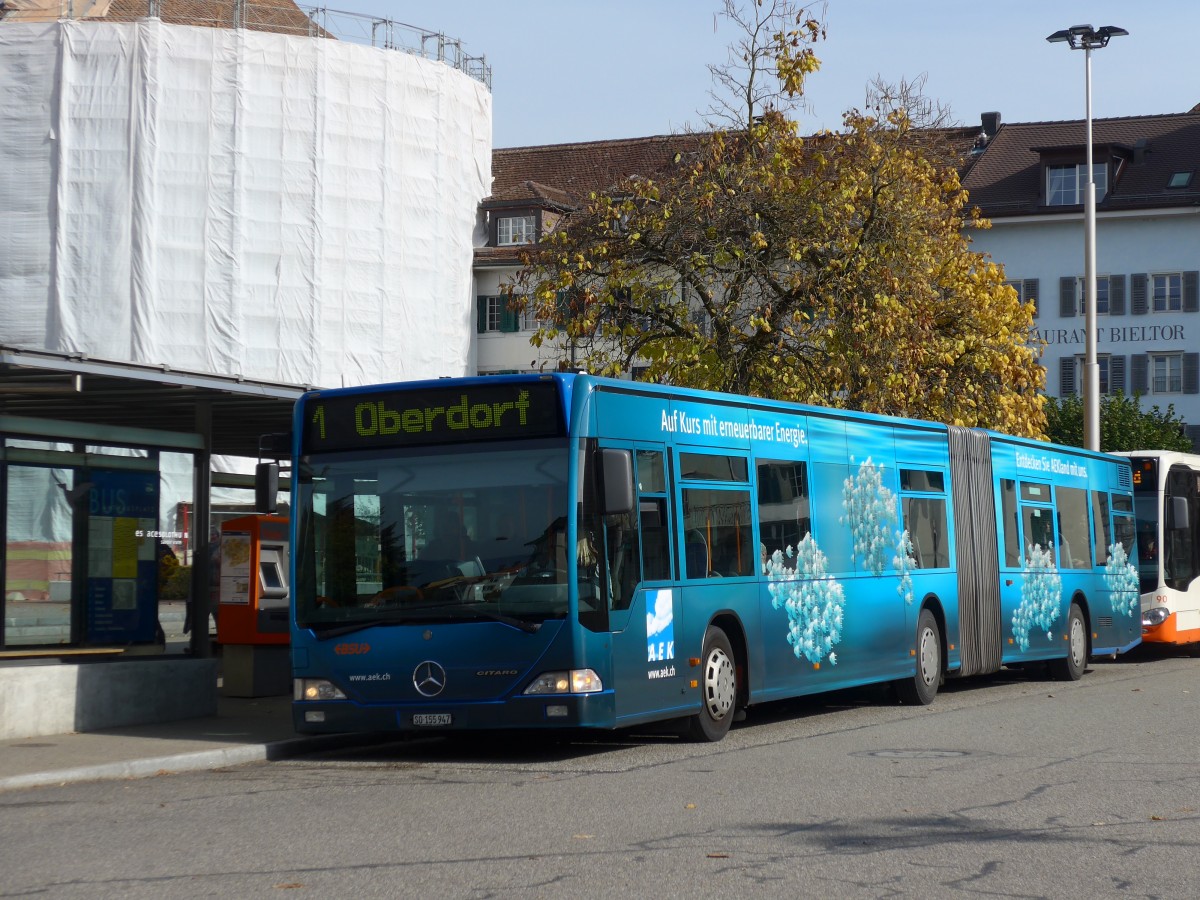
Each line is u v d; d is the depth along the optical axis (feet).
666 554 45.19
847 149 87.30
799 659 52.24
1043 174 197.26
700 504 47.24
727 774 38.81
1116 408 154.61
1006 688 70.59
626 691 42.63
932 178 92.73
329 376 168.96
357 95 171.01
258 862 26.68
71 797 35.81
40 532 48.88
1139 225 194.08
